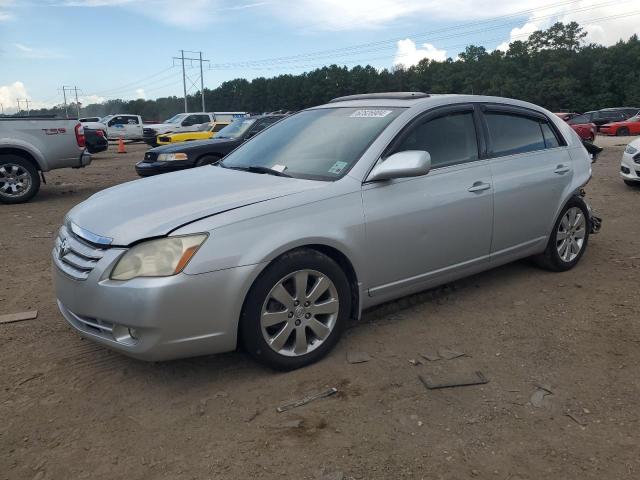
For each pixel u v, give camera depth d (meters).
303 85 99.69
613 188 9.95
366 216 3.54
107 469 2.55
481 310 4.28
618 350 3.59
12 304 4.58
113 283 2.97
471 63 91.38
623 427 2.80
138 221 3.14
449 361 3.49
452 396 3.09
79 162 10.27
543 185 4.69
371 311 4.26
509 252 4.57
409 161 3.49
